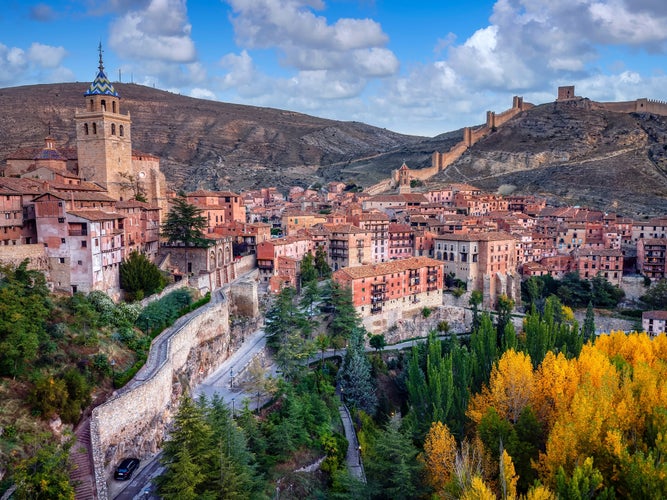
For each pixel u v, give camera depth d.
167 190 190.12
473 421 97.69
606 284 185.88
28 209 103.94
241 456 71.50
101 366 78.44
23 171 138.00
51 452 56.53
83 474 59.25
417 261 170.50
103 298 95.75
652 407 83.62
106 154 141.62
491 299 180.25
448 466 78.38
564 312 173.88
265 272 162.12
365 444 90.62
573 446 72.75
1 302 72.88
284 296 123.88
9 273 87.12
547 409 92.00
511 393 95.06
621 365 104.75
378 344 144.25
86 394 71.19
